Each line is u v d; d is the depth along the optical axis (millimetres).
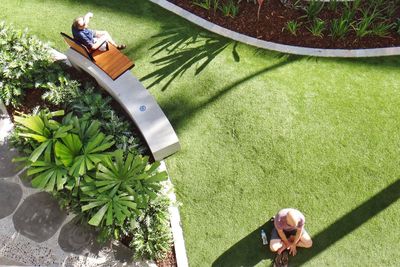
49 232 6605
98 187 6133
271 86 7691
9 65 7266
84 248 6488
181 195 6875
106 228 6176
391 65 7945
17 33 7613
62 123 6719
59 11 8570
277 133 7270
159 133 6898
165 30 8336
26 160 6590
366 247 6469
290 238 6379
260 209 6750
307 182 6906
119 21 8461
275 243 6340
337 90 7660
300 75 7828
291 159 7074
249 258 6473
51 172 6191
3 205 6789
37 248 6492
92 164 6172
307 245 6383
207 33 8289
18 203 6801
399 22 8164
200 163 7086
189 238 6602
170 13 8555
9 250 6465
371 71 7883
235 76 7809
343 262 6395
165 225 6422
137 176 6129
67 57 7539
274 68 7902
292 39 8211
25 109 7355
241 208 6766
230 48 8125
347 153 7109
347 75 7832
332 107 7496
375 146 7160
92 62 7234
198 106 7559
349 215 6680
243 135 7273
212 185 6930
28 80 7395
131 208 6152
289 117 7402
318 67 7926
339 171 6980
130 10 8602
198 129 7363
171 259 6457
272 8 8500
